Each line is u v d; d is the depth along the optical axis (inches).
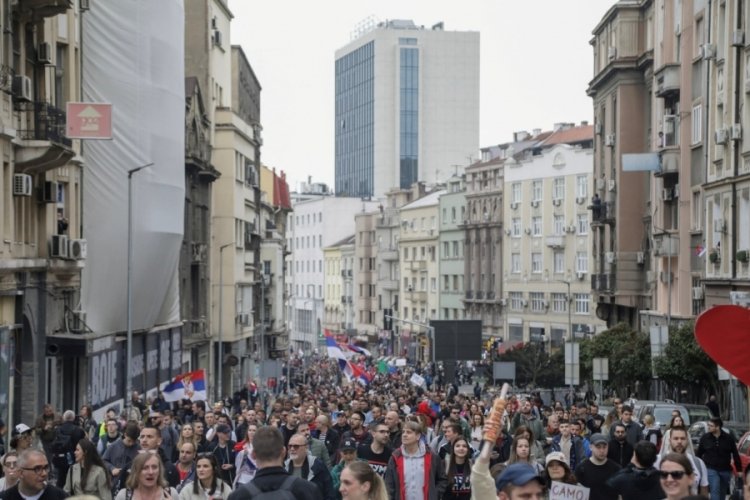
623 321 2583.7
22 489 486.3
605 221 2726.4
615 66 2620.6
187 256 2647.6
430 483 594.6
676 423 698.8
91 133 1439.5
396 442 848.3
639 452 531.5
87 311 1750.7
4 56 1309.1
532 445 685.9
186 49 2883.9
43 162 1380.4
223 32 3157.0
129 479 469.7
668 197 2256.4
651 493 527.2
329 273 7337.6
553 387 2878.9
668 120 2214.6
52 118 1391.5
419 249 5802.2
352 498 388.8
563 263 4416.8
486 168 4985.2
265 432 386.6
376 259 6515.8
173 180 1929.1
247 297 3309.5
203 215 2851.9
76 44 1632.6
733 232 1834.4
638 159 2208.4
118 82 1763.0
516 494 307.3
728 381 1841.8
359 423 859.4
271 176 4547.2
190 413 1549.0
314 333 6560.0
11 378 1317.7
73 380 1630.2
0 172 1282.0
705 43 1994.3
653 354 1861.5
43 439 944.3
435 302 5605.3
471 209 5157.5
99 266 1758.1
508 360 2930.6
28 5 1369.3
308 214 7736.2
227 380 3132.4
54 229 1525.6
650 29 2541.8
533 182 4601.4
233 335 3078.2
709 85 1968.5
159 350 2165.4
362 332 6643.7
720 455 837.2
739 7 1817.2
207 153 2866.6
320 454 759.1
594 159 2886.3
